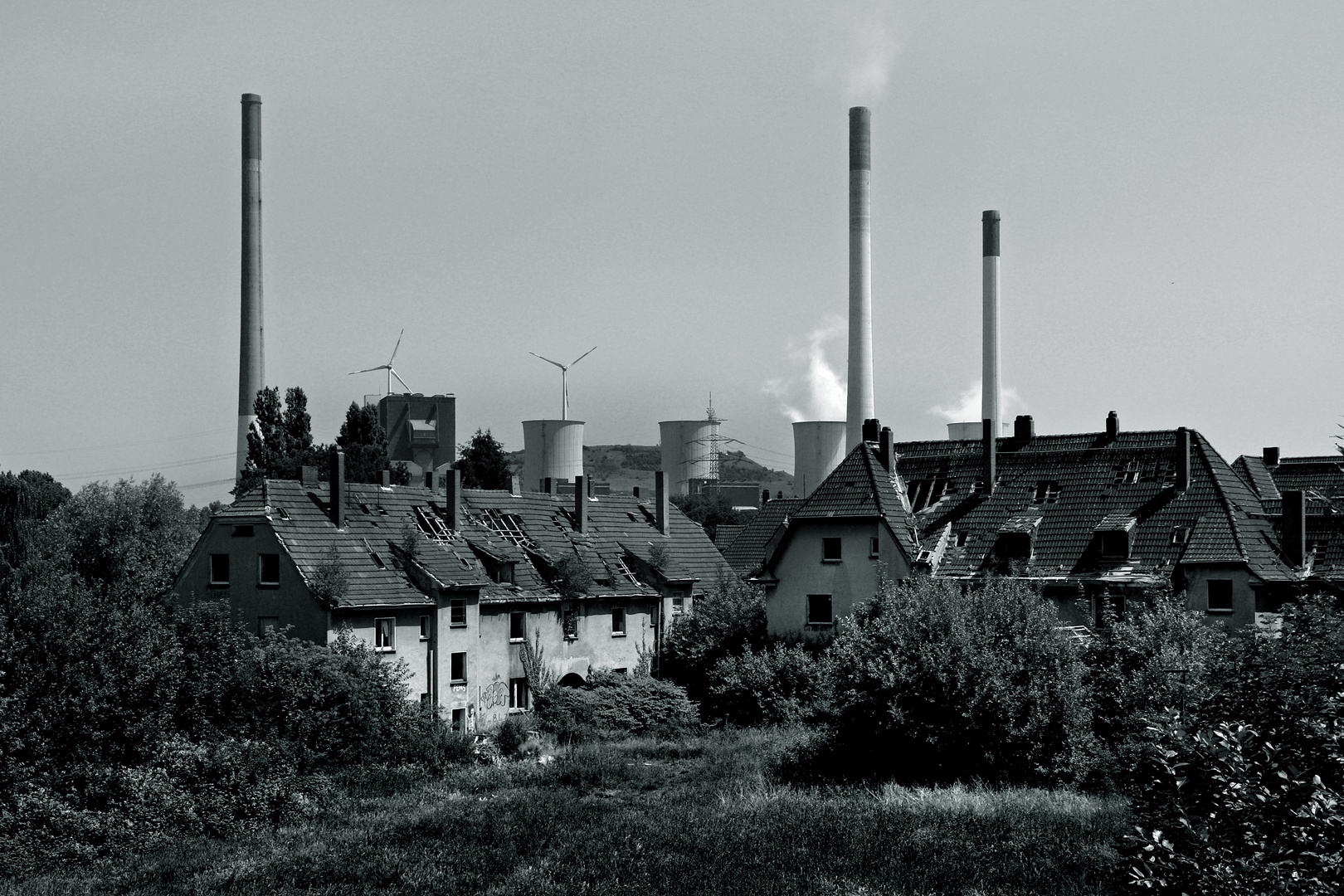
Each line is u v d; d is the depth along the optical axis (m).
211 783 53.31
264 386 158.25
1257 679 27.08
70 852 45.34
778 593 83.38
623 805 50.97
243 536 76.19
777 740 70.00
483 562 85.31
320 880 38.41
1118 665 54.88
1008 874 35.53
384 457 136.75
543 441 195.88
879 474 82.88
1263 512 75.38
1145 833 21.61
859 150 145.12
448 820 48.19
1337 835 20.27
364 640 72.50
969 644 53.94
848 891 34.12
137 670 54.47
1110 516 75.19
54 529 93.81
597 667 90.75
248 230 158.00
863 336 145.00
